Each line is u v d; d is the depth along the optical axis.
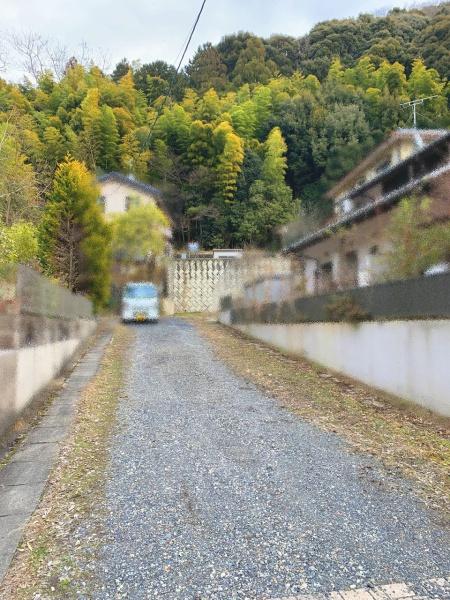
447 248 6.30
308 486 3.57
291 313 10.43
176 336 13.91
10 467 4.04
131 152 32.41
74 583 2.43
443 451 4.37
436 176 8.11
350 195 15.10
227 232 32.62
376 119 26.41
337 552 2.68
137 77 38.16
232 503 3.29
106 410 5.79
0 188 15.95
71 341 9.37
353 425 5.20
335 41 41.38
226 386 7.17
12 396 4.89
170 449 4.39
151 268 24.45
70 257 14.33
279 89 36.34
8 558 2.67
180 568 2.54
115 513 3.17
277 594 2.31
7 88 30.52
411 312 6.01
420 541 2.80
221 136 32.69
